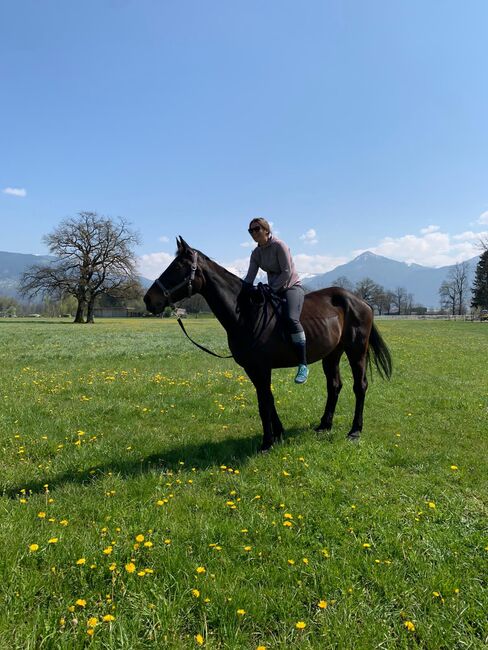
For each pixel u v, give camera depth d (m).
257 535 3.52
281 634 2.52
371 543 3.44
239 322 5.30
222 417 7.27
